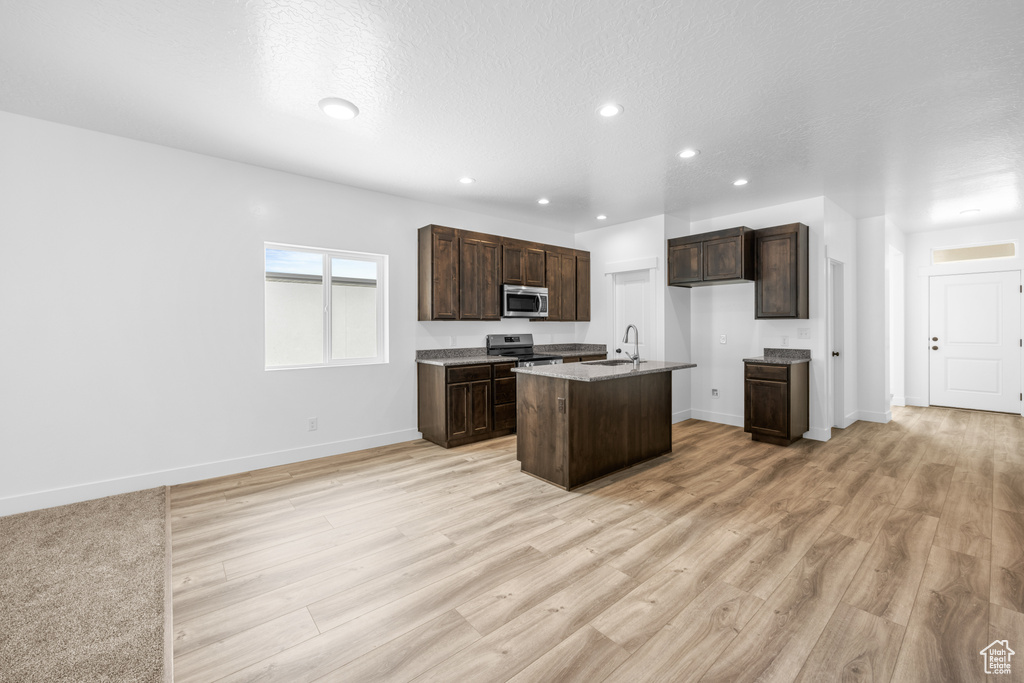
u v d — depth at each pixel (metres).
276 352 3.78
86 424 2.89
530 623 1.72
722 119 2.74
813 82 2.32
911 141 3.05
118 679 1.44
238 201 3.44
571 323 6.00
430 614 1.77
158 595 1.89
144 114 2.65
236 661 1.52
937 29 1.89
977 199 4.43
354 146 3.13
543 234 5.74
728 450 4.05
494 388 4.48
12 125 2.65
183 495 2.99
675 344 5.23
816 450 4.02
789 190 4.15
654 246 5.17
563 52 2.06
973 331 5.73
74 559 2.17
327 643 1.61
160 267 3.13
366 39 1.95
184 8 1.74
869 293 5.23
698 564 2.12
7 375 2.65
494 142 3.06
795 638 1.62
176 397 3.20
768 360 4.31
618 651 1.57
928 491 3.01
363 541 2.37
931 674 1.44
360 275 4.23
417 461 3.75
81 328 2.87
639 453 3.63
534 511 2.74
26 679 1.43
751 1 1.73
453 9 1.76
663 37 1.96
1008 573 2.01
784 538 2.37
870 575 2.02
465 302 4.55
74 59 2.09
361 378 4.11
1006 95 2.44
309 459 3.79
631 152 3.25
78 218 2.85
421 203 4.53
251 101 2.49
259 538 2.39
